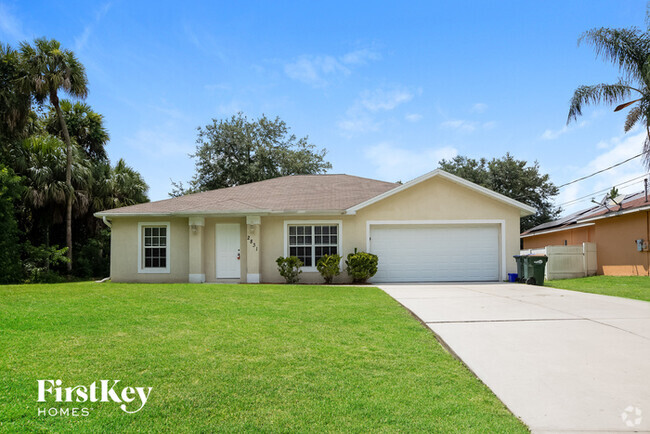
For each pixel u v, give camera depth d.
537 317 7.76
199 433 3.47
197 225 16.06
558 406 4.09
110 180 25.78
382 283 15.70
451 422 3.73
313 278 15.89
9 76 21.12
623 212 17.20
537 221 37.00
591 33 17.91
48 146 22.75
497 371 4.99
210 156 37.41
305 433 3.50
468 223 16.09
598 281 15.70
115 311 7.81
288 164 36.94
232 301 9.35
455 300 9.87
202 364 5.01
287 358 5.32
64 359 5.07
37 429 3.49
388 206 16.17
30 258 22.09
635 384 4.60
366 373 4.89
